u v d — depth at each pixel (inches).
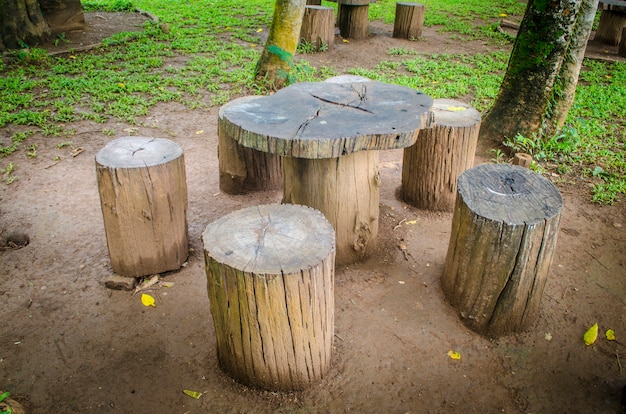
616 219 173.3
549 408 105.4
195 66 309.7
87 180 191.0
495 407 105.5
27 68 300.0
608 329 126.1
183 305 132.0
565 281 143.3
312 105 137.9
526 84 211.0
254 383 106.0
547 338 123.0
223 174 185.3
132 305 131.8
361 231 144.6
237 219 104.9
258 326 96.3
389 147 120.5
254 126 122.0
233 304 95.5
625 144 219.5
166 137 227.8
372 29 440.1
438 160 168.1
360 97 145.2
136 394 107.0
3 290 135.8
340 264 147.3
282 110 133.9
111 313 129.1
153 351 117.9
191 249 154.5
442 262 150.7
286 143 115.6
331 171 134.2
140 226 133.0
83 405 104.3
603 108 258.2
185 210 143.6
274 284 90.5
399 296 136.0
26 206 173.6
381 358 116.6
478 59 350.6
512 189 122.3
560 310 132.1
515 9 516.7
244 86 281.1
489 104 263.7
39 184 187.0
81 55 332.2
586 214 175.9
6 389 107.3
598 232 166.4
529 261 112.8
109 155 131.7
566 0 192.5
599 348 120.5
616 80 308.2
